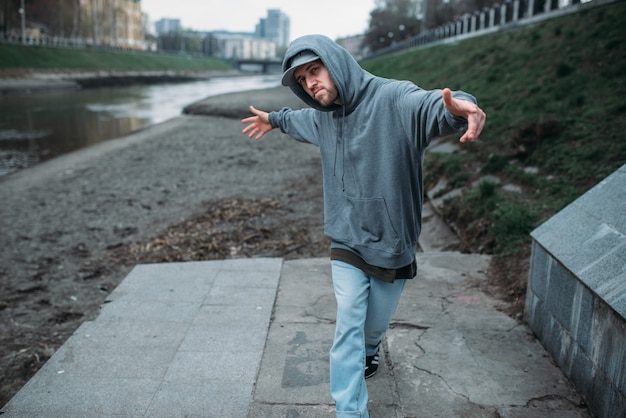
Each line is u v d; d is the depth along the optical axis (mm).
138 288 4102
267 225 6863
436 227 5867
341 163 2164
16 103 33938
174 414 2510
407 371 2811
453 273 4180
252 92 34406
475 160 7016
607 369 2264
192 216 7594
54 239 6785
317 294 3883
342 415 2059
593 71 7988
